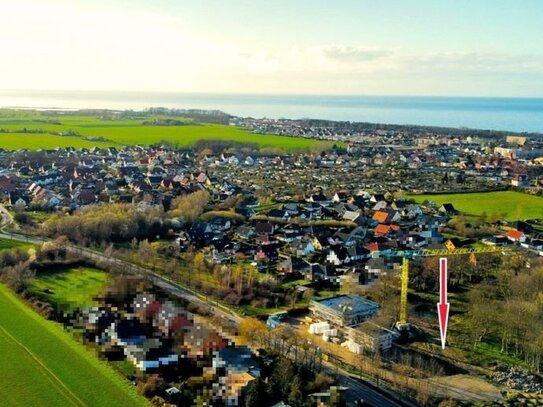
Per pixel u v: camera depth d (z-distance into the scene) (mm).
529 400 136750
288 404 127875
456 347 162875
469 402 135000
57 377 137125
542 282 196875
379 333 162000
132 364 143375
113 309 168875
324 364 151000
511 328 167125
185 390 131500
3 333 158000
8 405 126312
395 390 139875
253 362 143500
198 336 154250
